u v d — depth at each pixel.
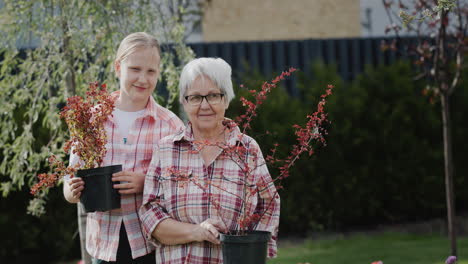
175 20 4.48
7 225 6.44
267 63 7.89
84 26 4.14
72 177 2.83
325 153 7.29
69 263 6.58
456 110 7.65
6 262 6.50
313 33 10.78
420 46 5.21
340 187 7.37
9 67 4.33
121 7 4.16
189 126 2.71
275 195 2.63
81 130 2.76
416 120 7.56
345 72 8.10
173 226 2.56
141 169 2.92
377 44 8.14
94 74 4.12
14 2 4.19
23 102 4.40
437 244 6.50
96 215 2.93
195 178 2.55
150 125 2.98
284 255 6.37
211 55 7.79
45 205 6.53
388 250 6.31
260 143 3.84
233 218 2.57
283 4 10.76
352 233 7.36
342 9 10.84
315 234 7.36
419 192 7.55
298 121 6.90
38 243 6.60
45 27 4.14
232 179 2.60
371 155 7.45
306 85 7.50
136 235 2.86
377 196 7.52
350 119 7.39
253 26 10.67
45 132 5.84
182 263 2.59
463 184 7.67
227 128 2.71
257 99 2.65
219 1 10.59
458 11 5.09
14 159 4.28
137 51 2.87
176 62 4.99
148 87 2.91
